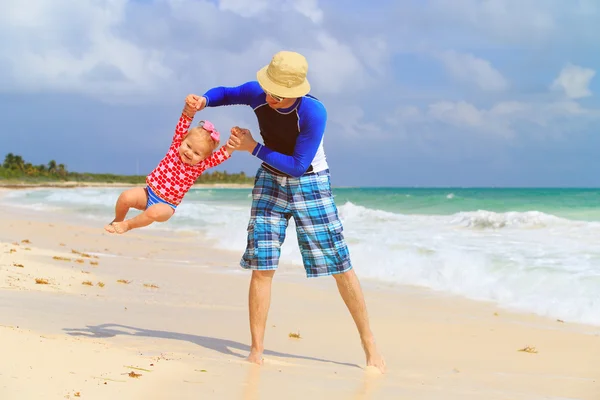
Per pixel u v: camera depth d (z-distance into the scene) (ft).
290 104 13.96
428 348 19.63
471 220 49.88
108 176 392.27
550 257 32.86
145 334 17.48
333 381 13.66
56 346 12.67
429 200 80.28
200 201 118.21
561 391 14.47
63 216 79.20
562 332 21.93
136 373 11.73
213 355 15.40
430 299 27.96
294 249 41.60
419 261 34.40
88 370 11.39
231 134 14.15
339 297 28.14
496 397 13.38
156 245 49.03
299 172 14.29
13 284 23.94
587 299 25.58
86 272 30.66
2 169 330.95
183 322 20.53
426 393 13.23
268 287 15.25
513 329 22.30
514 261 32.17
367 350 15.89
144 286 28.55
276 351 17.79
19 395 9.46
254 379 12.84
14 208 94.63
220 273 34.60
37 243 44.83
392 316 24.52
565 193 113.39
